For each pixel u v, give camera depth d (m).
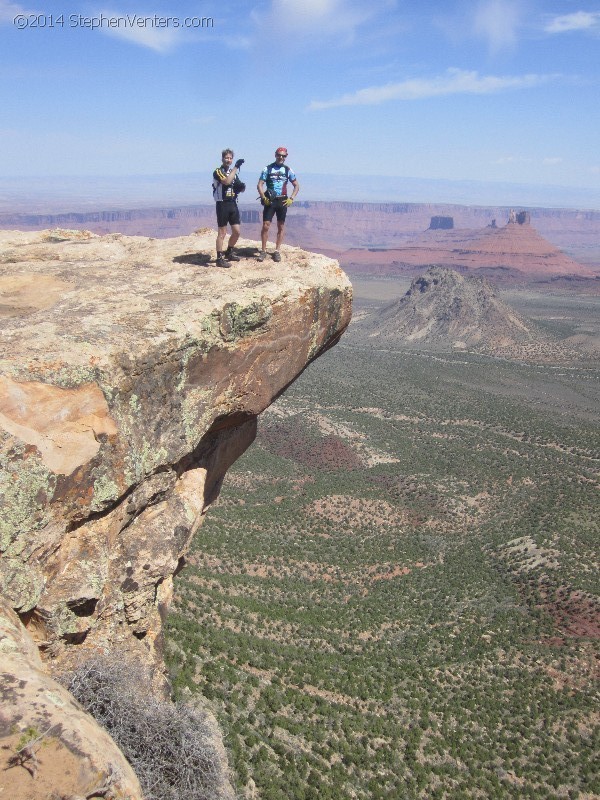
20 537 8.75
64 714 6.43
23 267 15.03
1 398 8.77
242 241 18.25
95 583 9.95
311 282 14.30
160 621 12.57
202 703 21.28
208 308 11.93
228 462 15.45
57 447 9.16
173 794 9.40
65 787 5.76
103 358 9.80
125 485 10.32
